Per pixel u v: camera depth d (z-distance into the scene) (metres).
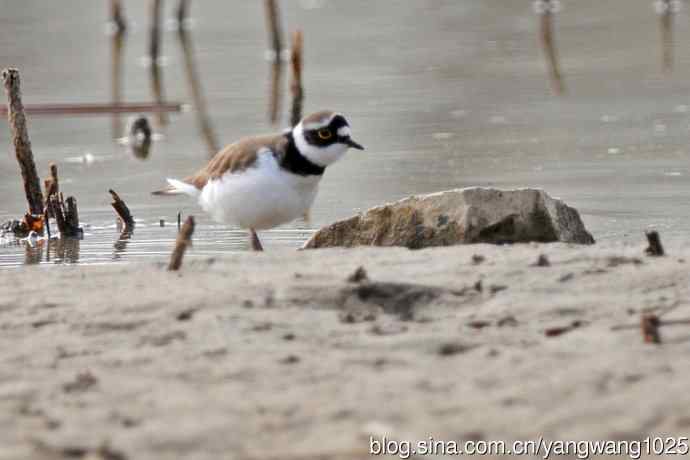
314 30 35.44
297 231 14.52
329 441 6.23
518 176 17.19
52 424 6.60
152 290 9.50
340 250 11.02
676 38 31.81
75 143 21.31
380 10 39.47
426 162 18.39
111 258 13.48
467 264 10.08
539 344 7.79
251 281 9.65
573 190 16.12
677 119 21.31
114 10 35.91
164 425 6.51
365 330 8.27
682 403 6.54
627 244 11.41
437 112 22.75
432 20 36.91
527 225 11.77
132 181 18.14
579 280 9.42
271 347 7.87
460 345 7.82
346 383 7.11
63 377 7.45
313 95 24.91
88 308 9.03
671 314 8.39
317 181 12.20
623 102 23.28
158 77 28.39
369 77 27.09
